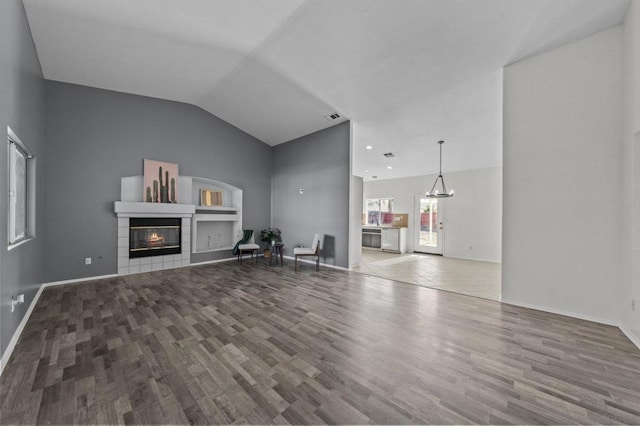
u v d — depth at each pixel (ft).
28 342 7.39
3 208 6.59
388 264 20.43
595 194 9.02
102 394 5.28
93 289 12.57
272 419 4.67
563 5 7.91
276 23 10.28
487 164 22.91
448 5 8.32
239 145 21.15
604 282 8.88
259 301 11.09
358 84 13.33
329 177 18.76
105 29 10.60
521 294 10.59
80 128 14.02
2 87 6.61
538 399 5.22
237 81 15.05
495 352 7.04
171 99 17.24
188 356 6.74
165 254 17.16
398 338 7.83
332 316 9.52
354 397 5.25
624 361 6.62
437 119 15.60
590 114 9.08
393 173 28.60
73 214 13.78
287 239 22.02
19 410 4.82
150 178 16.22
